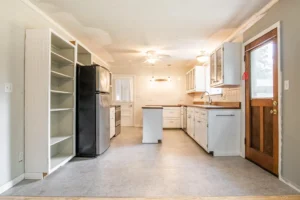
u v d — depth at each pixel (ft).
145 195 6.64
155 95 24.44
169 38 13.55
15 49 7.63
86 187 7.29
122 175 8.46
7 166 7.18
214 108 11.45
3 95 7.02
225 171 8.91
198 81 19.16
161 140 15.06
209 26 11.39
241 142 11.34
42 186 7.39
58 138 9.77
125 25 11.24
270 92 8.73
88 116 11.22
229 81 11.40
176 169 9.18
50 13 9.66
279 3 7.95
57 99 10.96
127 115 24.49
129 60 20.88
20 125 7.88
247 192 6.86
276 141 8.21
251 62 10.46
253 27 10.11
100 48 16.05
